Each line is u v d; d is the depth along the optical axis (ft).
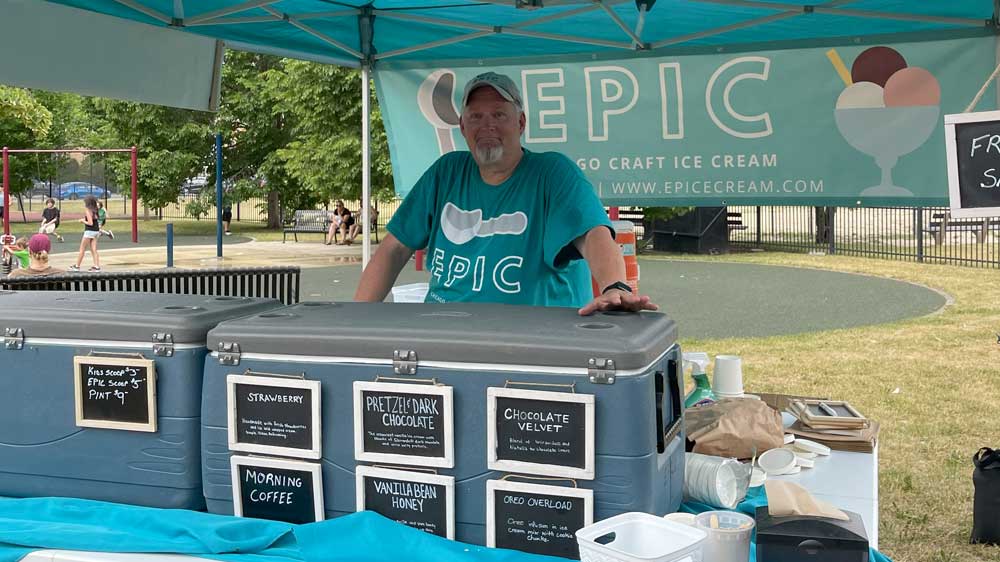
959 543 15.30
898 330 35.14
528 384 5.08
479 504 5.27
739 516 5.21
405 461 5.34
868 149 15.78
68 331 5.91
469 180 9.24
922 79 15.17
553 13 15.35
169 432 5.81
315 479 5.49
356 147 71.61
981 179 9.89
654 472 5.09
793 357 30.22
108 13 13.67
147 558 5.18
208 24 15.10
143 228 107.76
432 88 18.02
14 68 12.87
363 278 9.59
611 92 17.22
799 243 73.00
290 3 15.16
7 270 52.90
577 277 9.18
